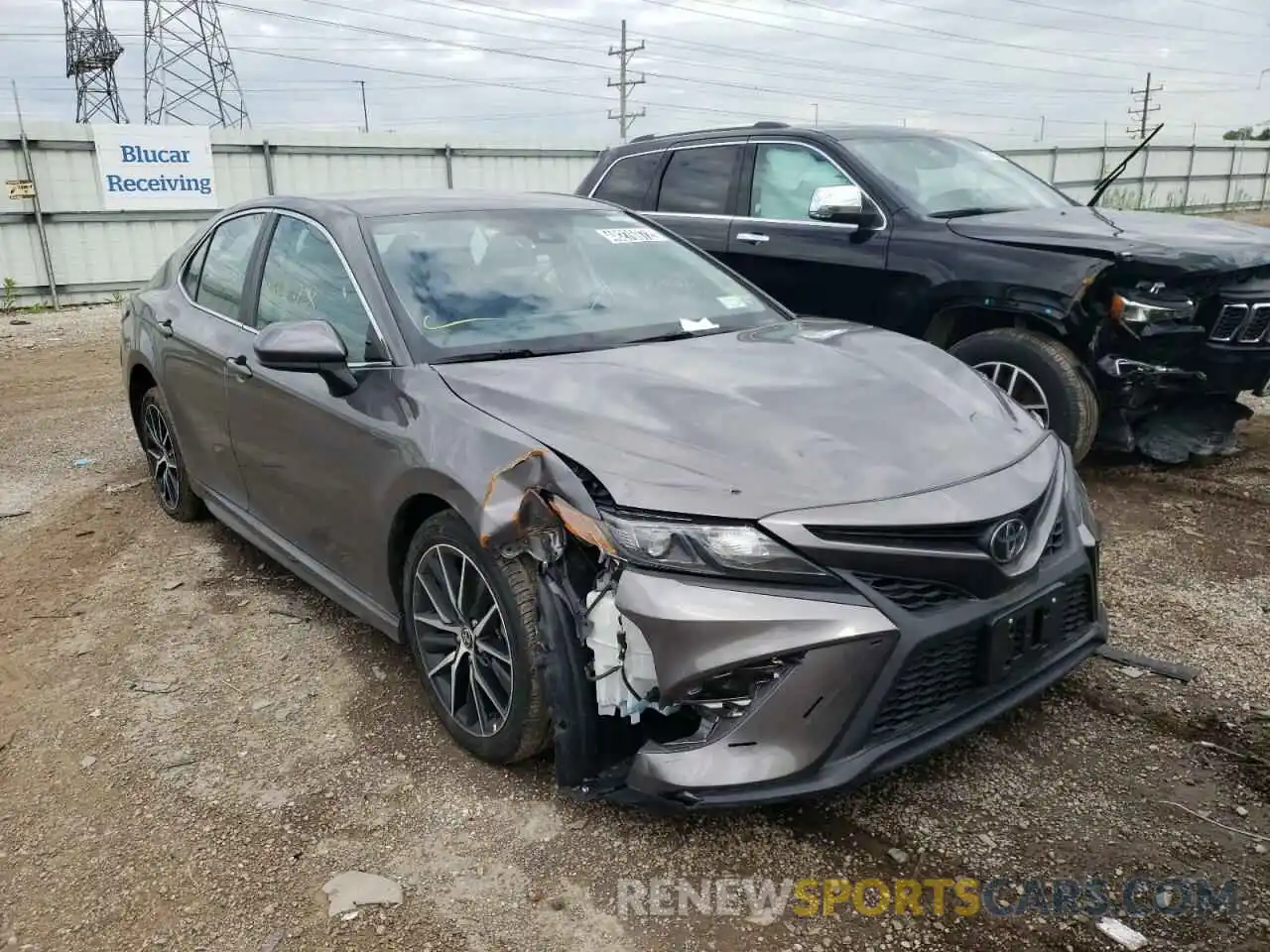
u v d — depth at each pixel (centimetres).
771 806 278
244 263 438
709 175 669
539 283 376
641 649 248
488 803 288
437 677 319
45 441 711
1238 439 611
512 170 2150
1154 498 517
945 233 549
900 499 254
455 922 244
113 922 249
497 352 337
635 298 387
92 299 1672
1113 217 577
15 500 577
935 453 277
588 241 411
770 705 243
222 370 417
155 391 504
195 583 448
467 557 291
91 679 368
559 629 259
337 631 398
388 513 320
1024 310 514
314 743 321
